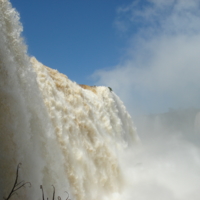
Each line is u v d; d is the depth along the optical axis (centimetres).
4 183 788
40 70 1479
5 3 1091
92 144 1558
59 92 1537
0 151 813
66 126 1380
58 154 1170
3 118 859
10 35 1080
